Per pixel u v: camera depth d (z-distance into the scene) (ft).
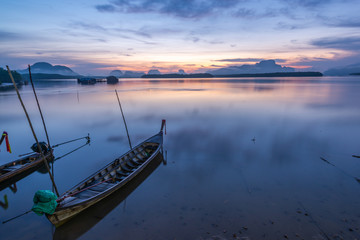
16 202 46.14
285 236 33.65
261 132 95.25
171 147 77.25
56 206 36.29
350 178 52.34
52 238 35.40
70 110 156.15
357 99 200.34
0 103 193.06
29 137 92.94
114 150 76.79
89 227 37.45
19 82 527.81
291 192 46.39
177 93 283.59
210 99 213.25
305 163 61.77
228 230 35.35
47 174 59.11
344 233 34.04
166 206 42.60
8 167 57.52
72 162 66.80
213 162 63.67
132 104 184.14
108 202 44.37
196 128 103.86
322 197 44.19
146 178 54.24
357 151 71.15
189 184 50.98
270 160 64.49
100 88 391.65
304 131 95.50
